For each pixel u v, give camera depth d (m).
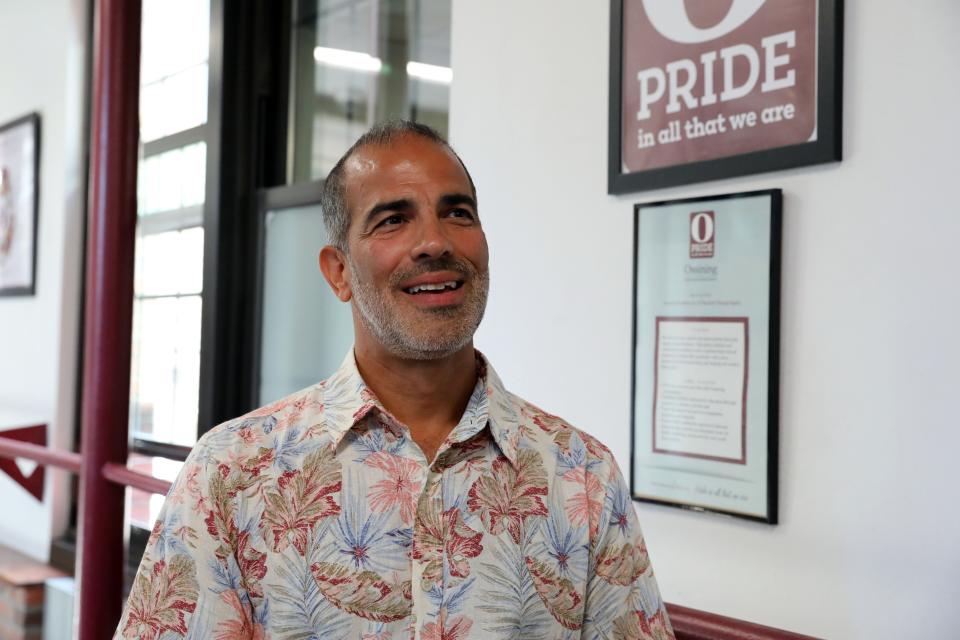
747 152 1.96
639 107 2.17
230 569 1.16
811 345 1.86
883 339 1.75
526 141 2.47
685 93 2.08
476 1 2.62
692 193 2.08
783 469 1.90
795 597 1.87
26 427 4.40
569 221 2.35
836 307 1.82
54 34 4.57
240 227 3.84
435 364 1.23
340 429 1.20
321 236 3.53
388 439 1.21
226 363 3.85
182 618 1.13
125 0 2.86
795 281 1.89
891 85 1.75
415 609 1.15
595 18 2.30
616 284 2.23
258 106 3.84
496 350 2.54
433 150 1.24
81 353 4.51
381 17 3.41
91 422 2.79
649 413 2.14
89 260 2.87
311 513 1.17
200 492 1.17
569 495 1.25
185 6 4.08
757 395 1.93
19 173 4.81
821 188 1.85
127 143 2.86
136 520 3.97
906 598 1.70
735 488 1.97
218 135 3.80
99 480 2.77
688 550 2.07
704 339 2.03
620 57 2.21
